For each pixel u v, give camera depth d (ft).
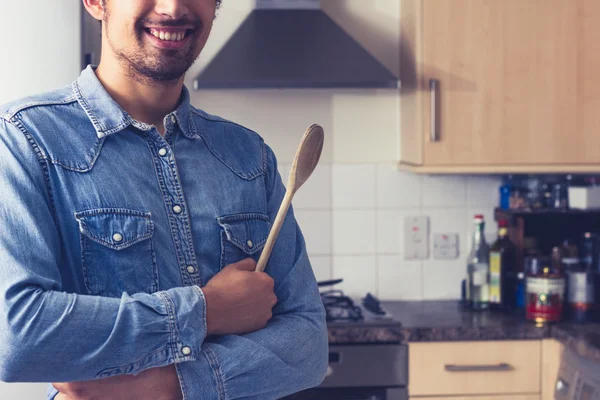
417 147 8.70
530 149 8.72
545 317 8.26
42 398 7.26
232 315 3.56
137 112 3.79
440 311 8.96
